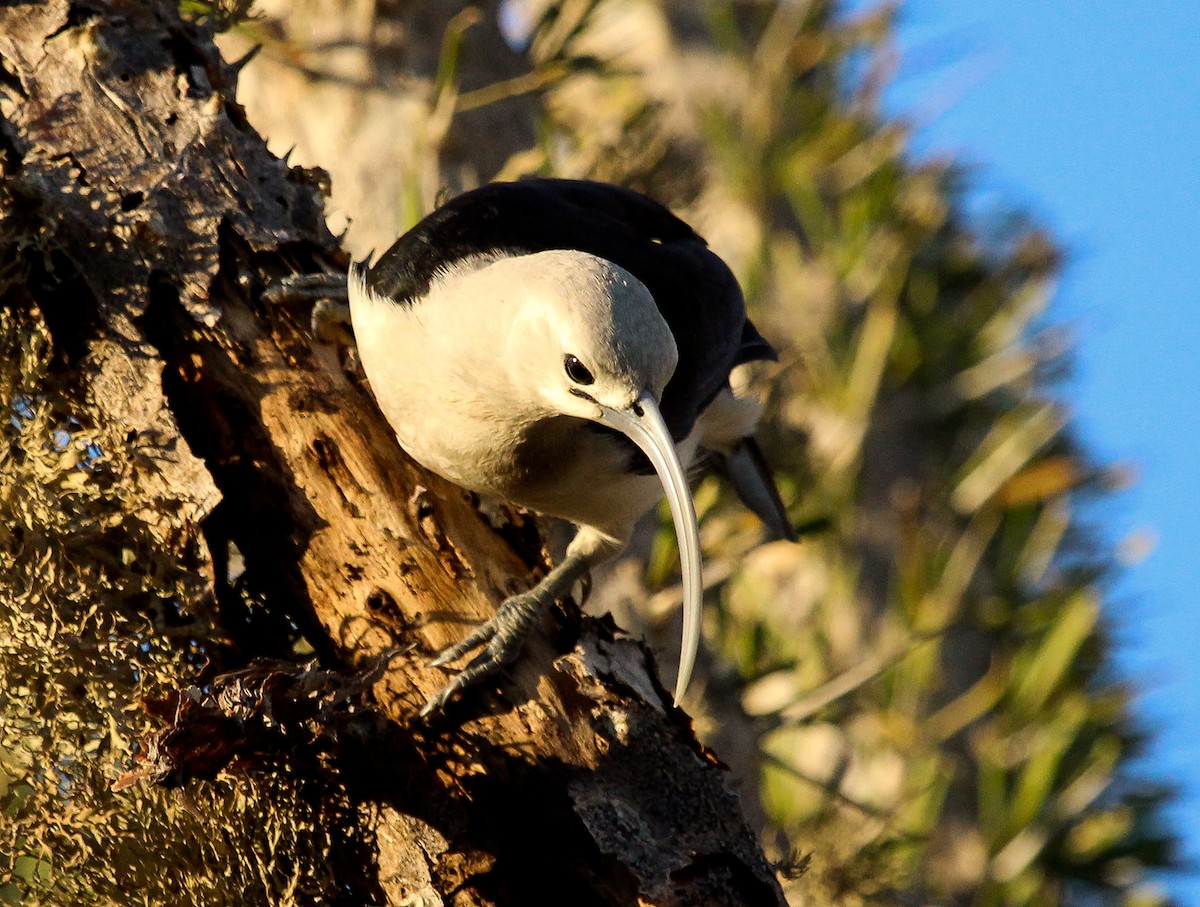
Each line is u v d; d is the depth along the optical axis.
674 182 13.14
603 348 8.10
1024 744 13.55
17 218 8.47
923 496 14.41
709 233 14.88
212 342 8.66
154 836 7.52
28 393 8.38
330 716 7.57
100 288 8.51
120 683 7.87
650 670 8.31
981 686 13.69
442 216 9.20
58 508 7.98
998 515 14.47
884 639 13.74
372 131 11.52
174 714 7.29
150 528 8.18
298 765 7.64
